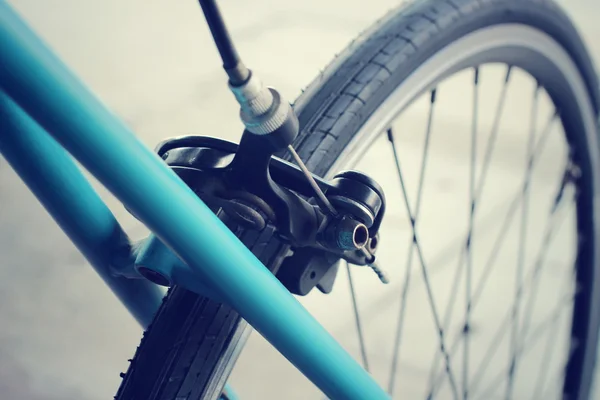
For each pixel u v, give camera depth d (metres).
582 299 0.71
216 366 0.36
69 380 1.06
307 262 0.35
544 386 1.13
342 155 0.43
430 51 0.48
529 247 1.30
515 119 1.46
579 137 0.64
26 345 1.10
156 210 0.25
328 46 1.53
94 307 1.16
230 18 1.60
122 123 0.24
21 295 1.16
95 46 1.52
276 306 0.29
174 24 1.61
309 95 0.46
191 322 0.36
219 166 0.29
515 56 0.56
